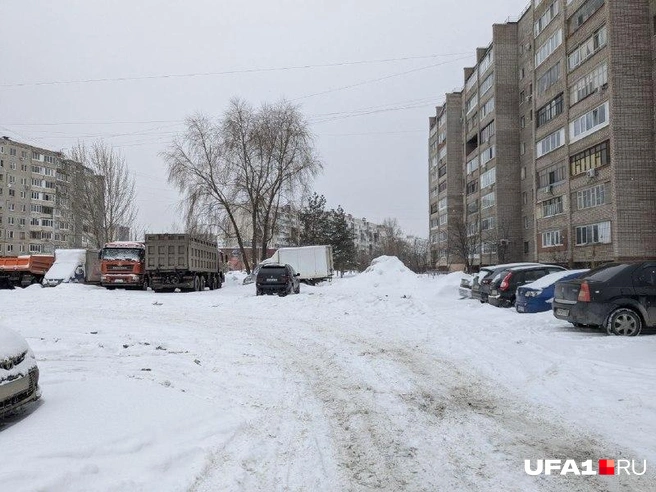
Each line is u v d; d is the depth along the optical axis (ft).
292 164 138.92
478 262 193.88
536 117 143.23
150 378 22.79
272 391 21.49
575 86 119.65
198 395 20.34
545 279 47.42
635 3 103.91
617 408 18.47
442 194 246.88
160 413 17.19
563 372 23.62
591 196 113.19
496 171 175.42
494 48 176.76
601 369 23.99
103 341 33.06
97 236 152.46
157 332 37.65
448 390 21.53
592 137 112.06
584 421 17.34
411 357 27.86
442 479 13.21
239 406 19.12
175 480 12.50
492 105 179.83
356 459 14.51
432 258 263.08
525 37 171.12
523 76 172.96
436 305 61.36
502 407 19.17
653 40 102.68
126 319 47.70
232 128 135.74
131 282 99.60
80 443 13.89
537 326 38.73
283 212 153.58
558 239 129.90
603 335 33.96
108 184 153.79
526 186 170.09
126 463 13.07
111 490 11.61
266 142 136.67
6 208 260.83
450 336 33.71
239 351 30.25
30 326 41.34
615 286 34.01
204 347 31.42
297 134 138.21
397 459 14.49
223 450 14.78
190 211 134.62
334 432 16.66
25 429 15.19
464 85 214.69
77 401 18.28
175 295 85.15
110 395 19.12
